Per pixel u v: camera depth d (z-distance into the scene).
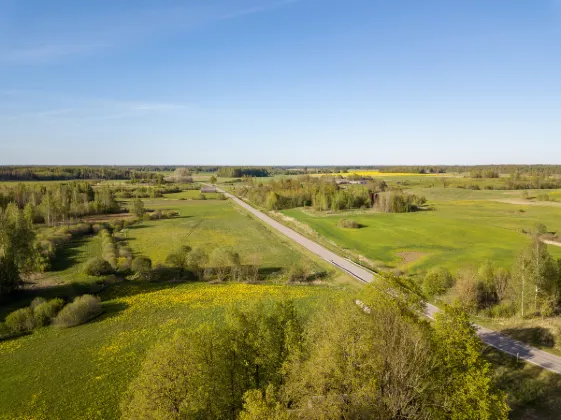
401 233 93.25
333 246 85.44
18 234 61.88
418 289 30.92
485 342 37.00
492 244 79.44
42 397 32.66
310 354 26.36
